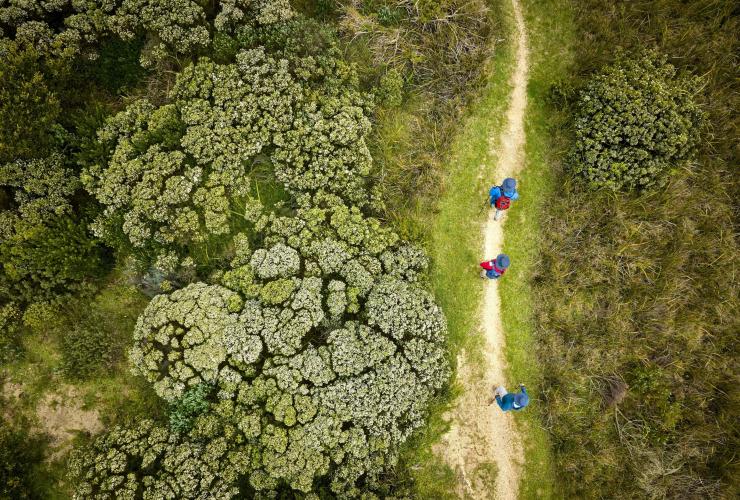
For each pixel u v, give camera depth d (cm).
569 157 1241
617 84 1184
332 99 1212
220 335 1075
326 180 1180
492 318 1245
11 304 1140
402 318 1088
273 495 1050
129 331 1209
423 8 1267
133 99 1238
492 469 1200
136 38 1228
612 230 1223
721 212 1223
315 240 1158
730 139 1220
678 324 1216
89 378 1178
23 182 1139
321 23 1282
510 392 1227
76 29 1187
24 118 1141
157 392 1073
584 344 1223
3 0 1165
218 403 1077
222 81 1188
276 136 1179
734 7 1255
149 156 1171
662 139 1156
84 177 1161
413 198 1236
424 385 1113
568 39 1326
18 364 1185
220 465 1030
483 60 1276
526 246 1265
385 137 1249
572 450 1188
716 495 1158
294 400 1037
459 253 1255
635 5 1296
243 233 1188
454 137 1277
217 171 1176
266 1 1227
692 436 1188
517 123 1297
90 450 1062
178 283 1177
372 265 1149
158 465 1045
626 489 1179
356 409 1045
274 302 1093
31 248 1123
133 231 1145
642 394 1212
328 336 1082
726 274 1213
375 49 1273
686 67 1251
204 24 1234
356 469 1048
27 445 1159
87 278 1185
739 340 1202
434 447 1188
